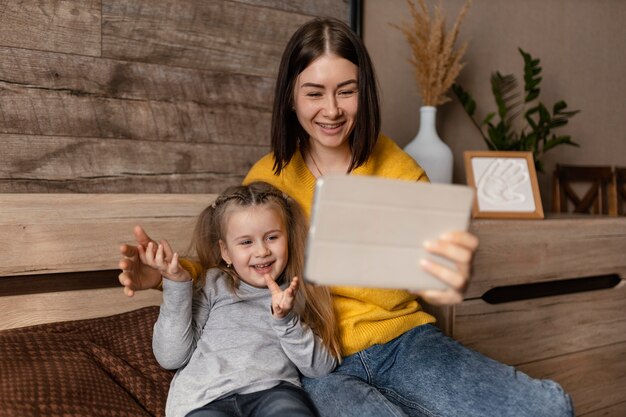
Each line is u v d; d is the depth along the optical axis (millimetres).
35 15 1589
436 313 1672
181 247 1552
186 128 1829
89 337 1315
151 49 1759
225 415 1040
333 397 1159
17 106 1586
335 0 2074
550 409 1104
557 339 1896
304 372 1206
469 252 868
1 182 1580
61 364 1174
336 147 1387
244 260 1215
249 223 1204
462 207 862
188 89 1825
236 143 1921
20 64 1581
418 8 2285
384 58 2238
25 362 1167
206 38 1840
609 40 2922
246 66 1919
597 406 2004
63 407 1062
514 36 2598
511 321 1793
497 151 2148
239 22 1892
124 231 1479
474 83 2500
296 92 1312
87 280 1522
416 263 868
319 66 1261
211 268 1300
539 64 2701
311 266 831
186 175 1839
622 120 3000
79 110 1667
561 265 1889
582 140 2889
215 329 1207
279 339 1195
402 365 1261
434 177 2039
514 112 2635
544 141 2424
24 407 1027
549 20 2701
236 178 1930
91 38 1669
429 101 2084
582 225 1924
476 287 1723
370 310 1311
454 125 2459
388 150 1438
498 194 1927
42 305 1419
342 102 1288
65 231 1410
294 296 1106
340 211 818
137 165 1761
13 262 1359
